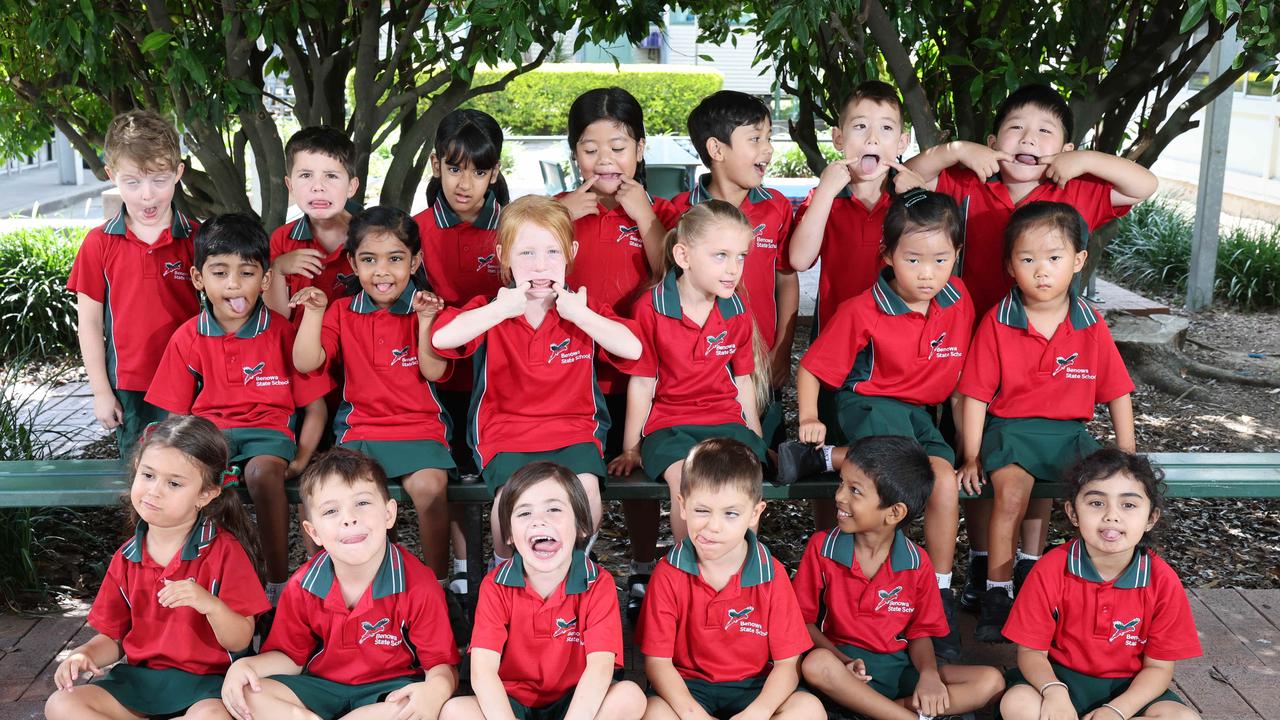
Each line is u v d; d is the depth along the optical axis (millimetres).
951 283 3861
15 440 5082
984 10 5070
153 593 3271
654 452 3684
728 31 6219
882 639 3396
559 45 5137
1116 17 5215
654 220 4062
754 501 3178
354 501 3117
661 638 3223
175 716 3221
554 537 3090
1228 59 9016
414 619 3221
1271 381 7250
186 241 4117
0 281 7680
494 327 3668
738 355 3824
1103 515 3191
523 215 3578
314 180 3975
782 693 3182
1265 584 4457
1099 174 3992
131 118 3998
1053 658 3367
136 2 5043
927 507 3604
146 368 4098
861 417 3785
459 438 4133
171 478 3170
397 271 3709
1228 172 13836
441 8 4816
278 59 5730
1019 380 3787
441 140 3977
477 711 3070
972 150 4070
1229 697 3535
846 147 4055
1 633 3947
